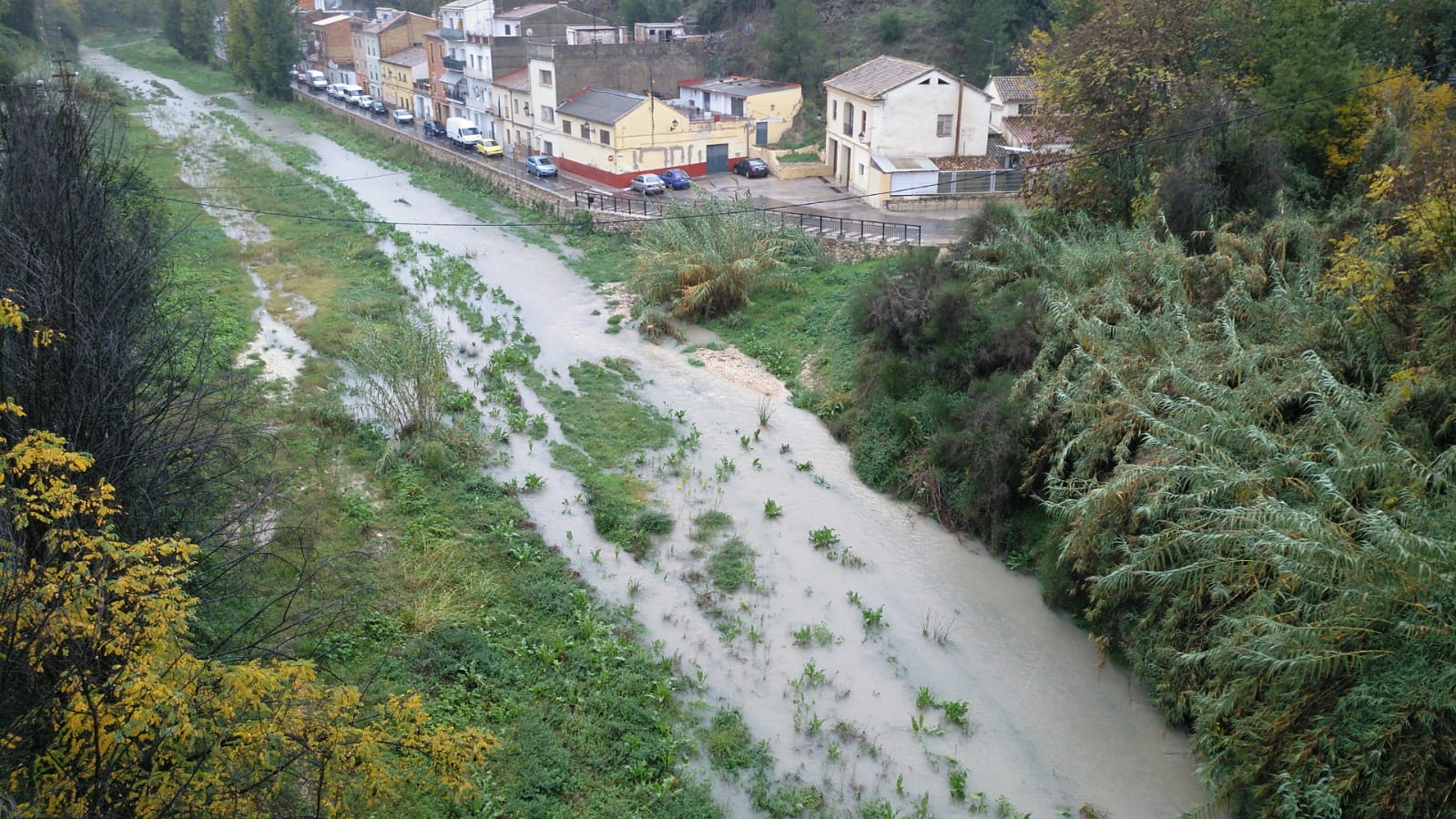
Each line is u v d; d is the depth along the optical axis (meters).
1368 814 9.66
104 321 11.46
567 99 47.12
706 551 17.00
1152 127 22.80
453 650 13.56
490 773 11.45
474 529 17.05
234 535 12.12
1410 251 14.56
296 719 8.09
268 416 20.05
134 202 19.81
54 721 7.36
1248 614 11.39
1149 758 12.41
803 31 51.25
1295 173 21.03
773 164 44.97
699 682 13.63
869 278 25.91
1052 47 29.59
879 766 12.30
